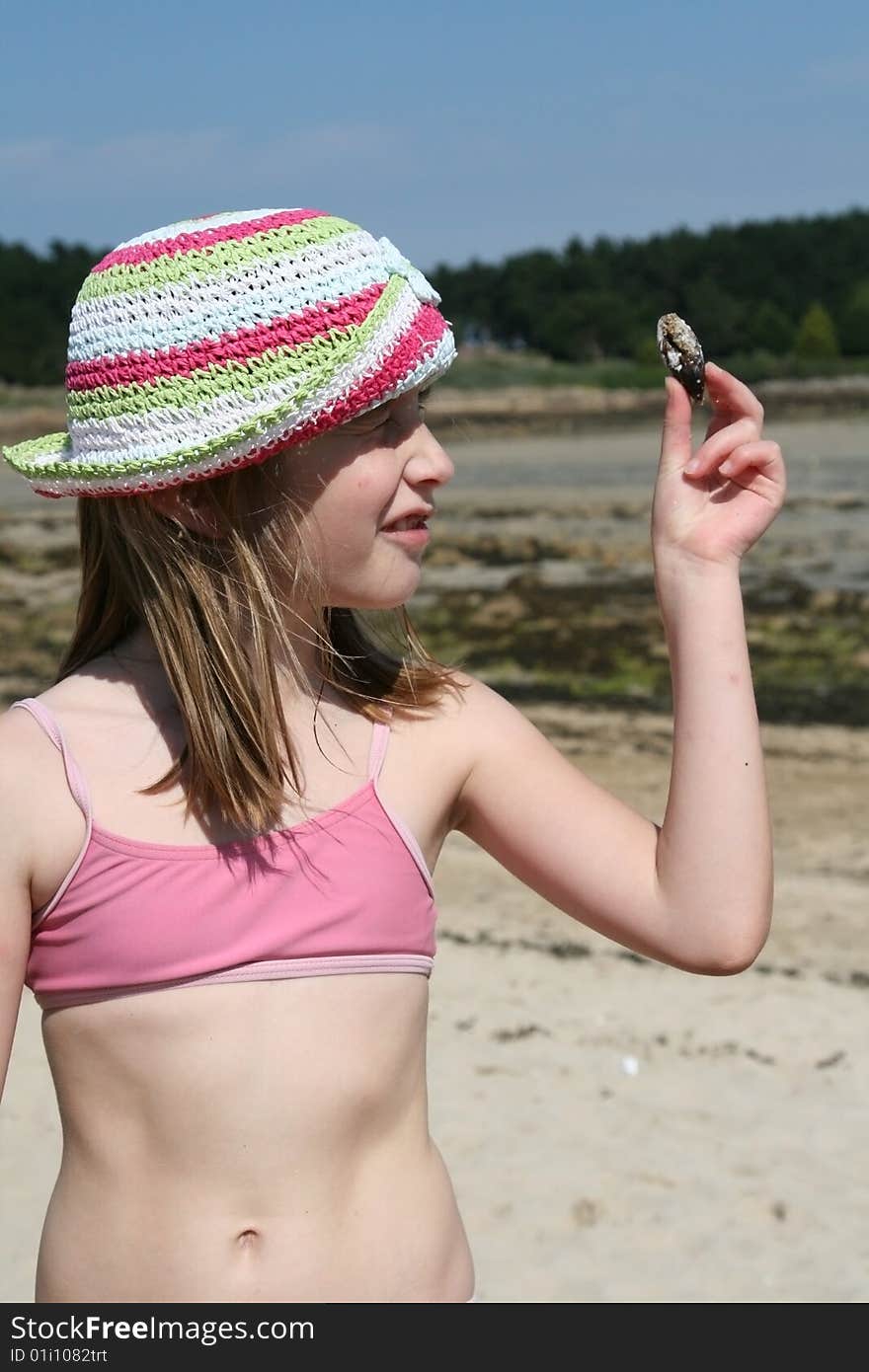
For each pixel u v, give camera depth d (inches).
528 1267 157.2
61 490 74.9
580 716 448.8
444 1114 194.5
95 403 72.9
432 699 77.2
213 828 69.8
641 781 368.8
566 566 727.1
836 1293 151.9
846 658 506.9
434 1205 72.2
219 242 71.0
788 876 296.4
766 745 405.1
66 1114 70.8
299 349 69.9
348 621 77.7
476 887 293.6
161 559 71.8
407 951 71.9
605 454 1409.9
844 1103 197.5
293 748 72.4
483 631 586.9
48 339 2800.2
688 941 72.7
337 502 71.5
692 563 75.3
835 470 1109.7
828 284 3634.4
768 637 543.5
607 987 238.8
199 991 68.1
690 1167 179.8
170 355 70.4
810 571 661.3
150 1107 68.1
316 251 71.1
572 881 75.8
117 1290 68.1
